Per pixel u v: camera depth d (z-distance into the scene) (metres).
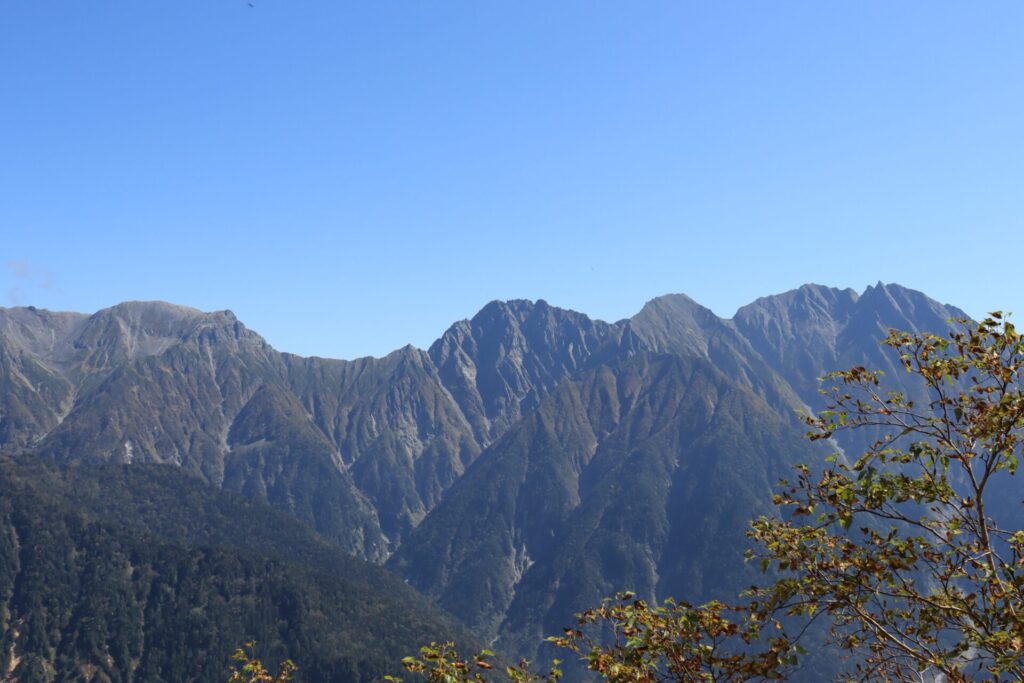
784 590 15.46
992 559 15.44
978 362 15.73
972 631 15.00
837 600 15.32
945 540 15.52
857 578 15.15
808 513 15.77
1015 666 14.15
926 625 15.34
